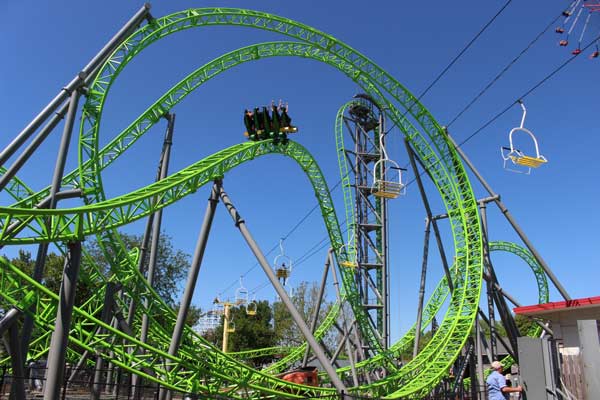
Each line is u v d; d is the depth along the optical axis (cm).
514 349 3091
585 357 991
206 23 2562
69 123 1838
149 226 2672
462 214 3069
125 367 1883
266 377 2247
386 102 3178
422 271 3556
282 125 2772
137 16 2119
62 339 1538
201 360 2158
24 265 4756
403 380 2742
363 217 4253
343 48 2969
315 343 2130
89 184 2023
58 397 1499
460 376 2875
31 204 2255
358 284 4019
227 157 2297
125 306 2873
